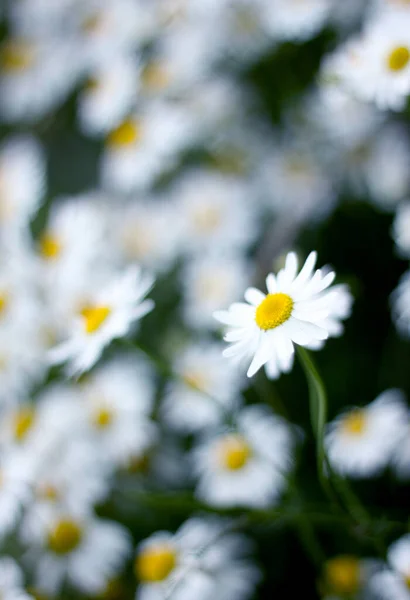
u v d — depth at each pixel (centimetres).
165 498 60
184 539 64
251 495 65
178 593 62
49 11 87
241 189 77
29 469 66
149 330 75
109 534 66
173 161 79
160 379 72
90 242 72
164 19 81
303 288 52
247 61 79
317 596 66
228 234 76
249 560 64
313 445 70
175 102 80
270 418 67
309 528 62
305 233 75
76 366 58
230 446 66
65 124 86
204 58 79
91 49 84
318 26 73
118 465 69
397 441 64
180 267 77
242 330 53
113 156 79
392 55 61
